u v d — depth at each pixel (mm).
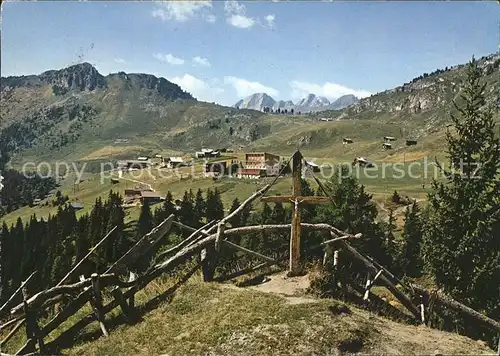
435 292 14047
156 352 9703
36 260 61469
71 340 11242
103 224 61875
